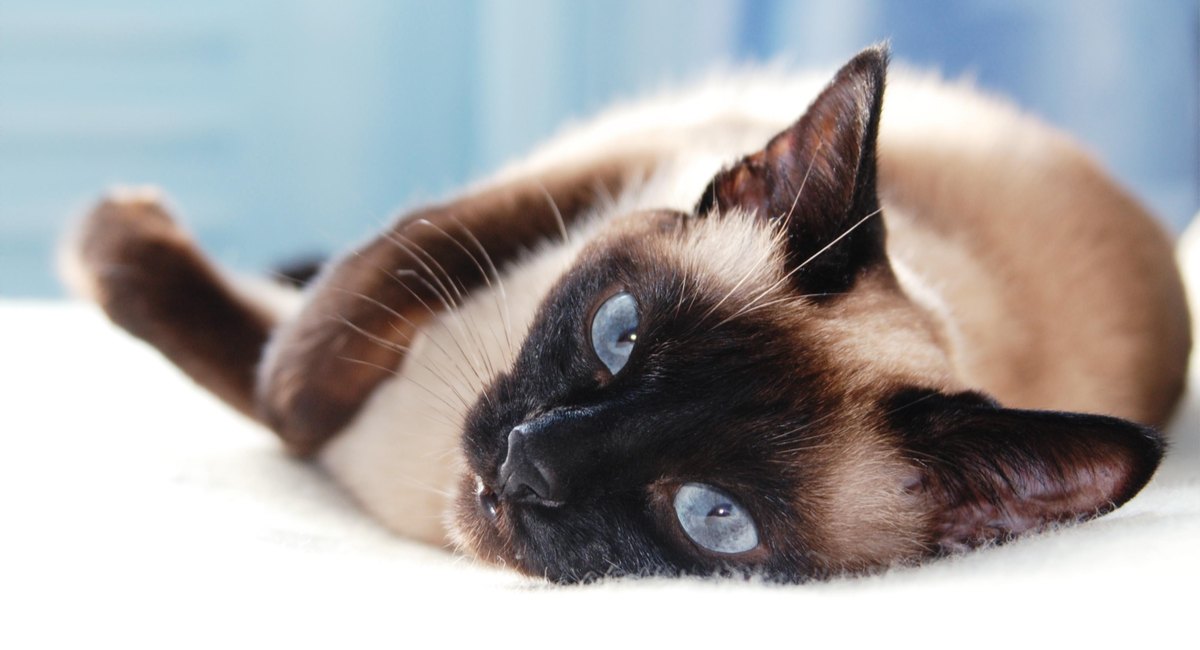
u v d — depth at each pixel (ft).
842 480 1.83
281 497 2.04
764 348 1.86
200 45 4.17
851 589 1.68
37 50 4.13
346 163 4.21
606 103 3.80
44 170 4.23
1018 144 2.47
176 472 2.02
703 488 1.82
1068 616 1.55
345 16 4.12
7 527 1.73
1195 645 1.51
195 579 1.65
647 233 1.98
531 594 1.69
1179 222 3.61
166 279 2.24
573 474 1.82
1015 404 2.13
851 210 1.90
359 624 1.57
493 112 3.89
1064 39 3.59
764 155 1.99
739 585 1.72
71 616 1.57
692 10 3.75
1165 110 3.59
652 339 1.86
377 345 2.11
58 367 2.52
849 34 3.60
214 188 4.25
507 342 2.01
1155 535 1.69
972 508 1.83
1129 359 2.30
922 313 2.00
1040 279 2.30
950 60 3.62
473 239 2.16
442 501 2.01
